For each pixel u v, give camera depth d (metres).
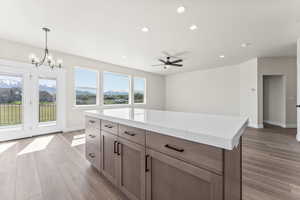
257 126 4.97
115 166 1.58
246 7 2.14
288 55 4.68
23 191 1.59
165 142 1.03
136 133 1.29
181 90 7.63
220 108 6.21
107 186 1.69
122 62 5.50
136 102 7.00
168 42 3.52
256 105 4.99
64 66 4.46
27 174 1.96
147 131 1.18
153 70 6.96
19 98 3.73
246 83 5.36
